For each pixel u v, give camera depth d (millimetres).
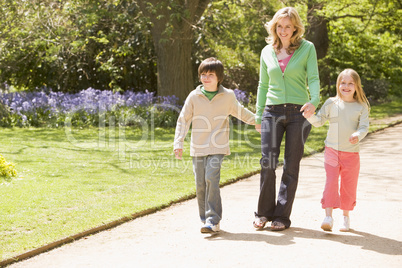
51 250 5191
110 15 17172
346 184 5652
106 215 6273
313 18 22703
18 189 7641
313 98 5465
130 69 21234
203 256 4844
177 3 16719
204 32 17641
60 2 17688
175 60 17547
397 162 9781
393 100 27625
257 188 8008
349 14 26750
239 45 19625
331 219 5504
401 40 32656
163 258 4828
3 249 5055
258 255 4828
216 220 5566
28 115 16438
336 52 28641
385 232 5516
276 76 5727
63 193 7430
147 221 6223
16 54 19109
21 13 16969
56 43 17875
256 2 18391
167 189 7766
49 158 10523
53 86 20969
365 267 4484
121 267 4621
